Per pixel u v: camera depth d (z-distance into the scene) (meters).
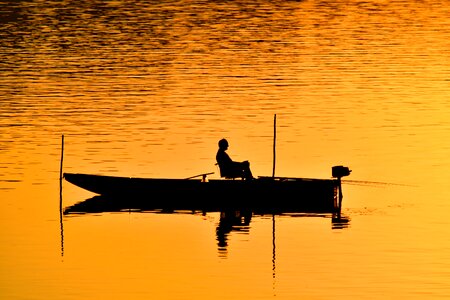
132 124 158.12
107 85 183.88
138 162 139.50
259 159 140.12
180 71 194.12
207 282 98.06
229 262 103.81
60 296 94.31
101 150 145.00
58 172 136.25
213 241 111.00
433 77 187.25
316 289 96.06
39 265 102.81
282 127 155.50
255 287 96.62
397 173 135.25
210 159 141.00
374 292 94.94
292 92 176.88
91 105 169.62
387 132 153.00
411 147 145.50
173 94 176.62
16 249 107.75
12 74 192.12
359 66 196.50
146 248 108.50
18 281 98.25
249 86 181.50
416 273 99.81
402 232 112.88
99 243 110.06
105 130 155.00
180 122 158.62
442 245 108.00
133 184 127.69
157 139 150.00
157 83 184.88
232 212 124.69
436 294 94.38
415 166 137.62
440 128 154.88
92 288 96.44
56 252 106.88
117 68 197.38
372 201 125.75
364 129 154.38
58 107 168.50
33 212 121.38
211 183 127.06
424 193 127.81
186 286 96.88
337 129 154.50
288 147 145.75
